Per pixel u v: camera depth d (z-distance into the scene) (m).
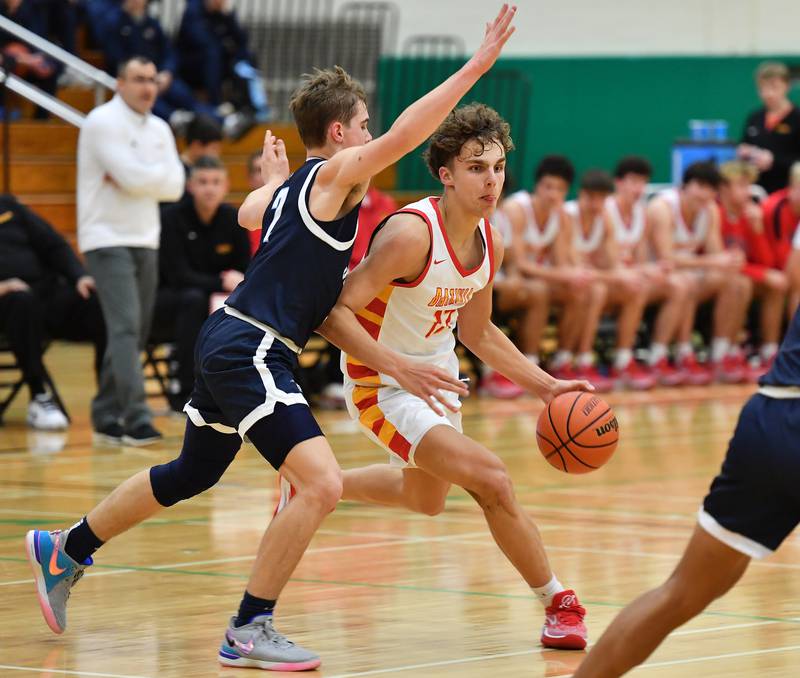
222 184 16.56
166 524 10.66
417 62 29.59
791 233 21.80
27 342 15.72
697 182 20.97
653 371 21.05
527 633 7.46
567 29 30.58
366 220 18.84
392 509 11.49
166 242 16.55
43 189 21.38
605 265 20.36
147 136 14.27
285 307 6.98
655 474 13.34
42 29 22.36
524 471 13.38
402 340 7.64
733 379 21.56
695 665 6.73
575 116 30.62
